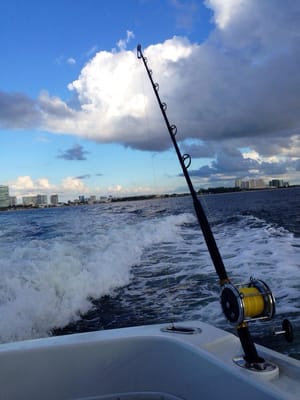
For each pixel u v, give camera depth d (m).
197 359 1.41
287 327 1.36
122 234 9.71
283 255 6.50
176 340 1.52
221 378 1.28
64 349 1.56
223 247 7.65
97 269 5.69
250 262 6.05
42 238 10.07
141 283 5.45
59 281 4.88
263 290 1.25
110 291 5.14
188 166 1.76
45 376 1.53
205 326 1.70
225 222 12.50
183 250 7.78
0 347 1.56
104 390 1.56
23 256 6.43
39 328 4.06
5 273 4.95
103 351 1.57
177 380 1.48
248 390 1.18
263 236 8.86
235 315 1.24
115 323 4.08
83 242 8.34
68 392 1.54
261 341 3.21
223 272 1.41
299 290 4.50
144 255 7.32
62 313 4.31
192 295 4.77
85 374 1.56
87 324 4.16
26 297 4.32
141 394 1.54
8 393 1.50
